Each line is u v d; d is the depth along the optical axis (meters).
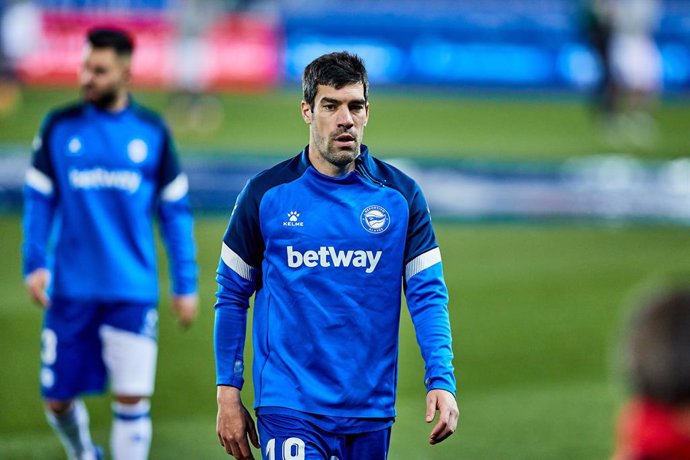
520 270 33.78
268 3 60.25
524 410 22.11
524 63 62.62
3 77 53.72
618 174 40.91
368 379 12.18
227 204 39.38
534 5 63.31
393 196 12.41
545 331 27.83
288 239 12.27
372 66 61.50
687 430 5.84
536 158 47.56
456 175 40.44
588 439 20.34
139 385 16.88
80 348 16.86
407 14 62.12
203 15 53.06
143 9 58.28
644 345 5.91
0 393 22.70
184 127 52.00
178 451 19.36
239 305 12.57
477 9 63.03
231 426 12.20
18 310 28.47
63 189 17.00
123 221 17.03
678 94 62.84
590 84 62.84
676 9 62.72
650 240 38.62
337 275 12.19
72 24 57.59
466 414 21.84
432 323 12.22
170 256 17.59
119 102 17.27
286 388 12.10
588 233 39.41
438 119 56.00
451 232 38.78
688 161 46.50
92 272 16.83
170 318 28.36
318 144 12.12
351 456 12.30
